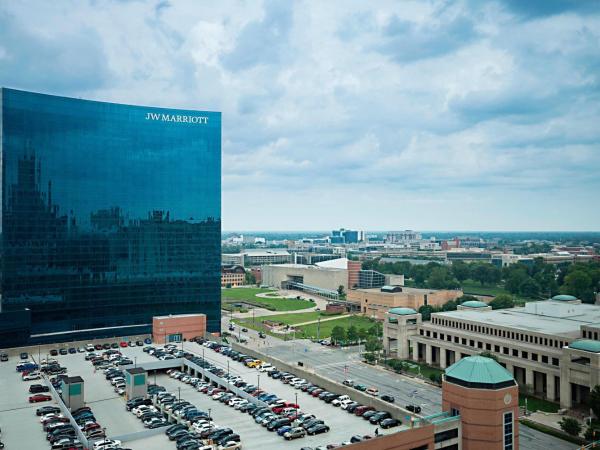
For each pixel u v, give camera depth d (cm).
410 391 15400
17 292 19338
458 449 10019
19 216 19300
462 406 9962
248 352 17438
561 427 12238
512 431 9950
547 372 14825
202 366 15588
